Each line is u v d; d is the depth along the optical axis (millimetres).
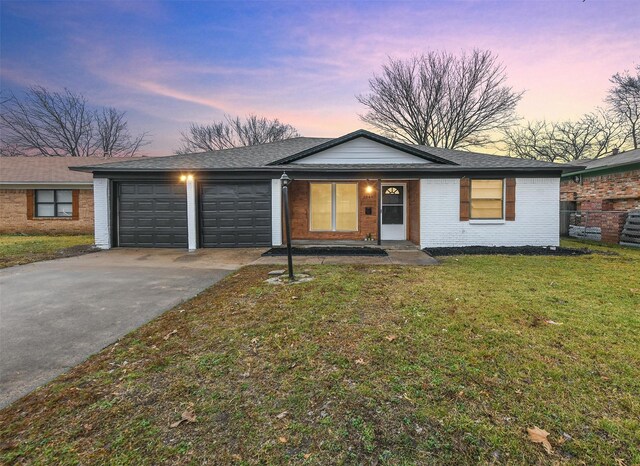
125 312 4242
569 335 3250
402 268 6754
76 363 2867
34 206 15312
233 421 2057
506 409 2127
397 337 3234
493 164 9812
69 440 1897
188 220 10039
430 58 24422
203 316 3977
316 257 8344
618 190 12562
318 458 1753
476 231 9844
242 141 34469
